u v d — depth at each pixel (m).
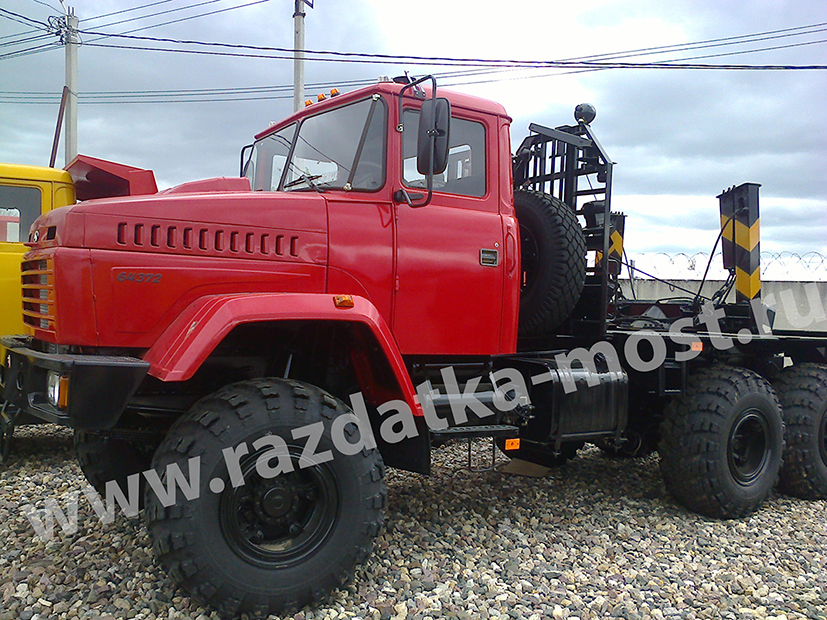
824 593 3.01
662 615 2.76
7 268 5.03
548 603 2.82
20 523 3.55
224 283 2.83
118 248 2.68
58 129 6.27
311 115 3.57
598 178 4.31
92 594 2.69
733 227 5.00
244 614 2.54
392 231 3.19
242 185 3.28
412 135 3.32
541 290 3.95
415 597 2.80
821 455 4.61
